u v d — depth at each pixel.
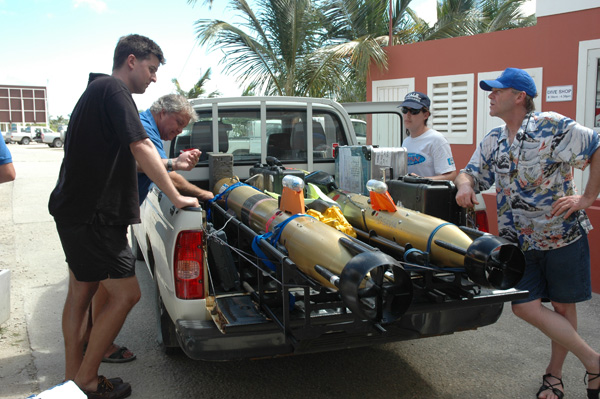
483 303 2.81
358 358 3.78
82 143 2.79
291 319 2.55
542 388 3.20
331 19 11.65
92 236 2.88
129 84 3.14
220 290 3.00
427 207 3.17
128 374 3.53
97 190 2.84
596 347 3.87
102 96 2.79
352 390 3.31
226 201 3.71
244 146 4.71
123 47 3.10
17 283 5.59
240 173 4.67
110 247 2.92
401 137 5.66
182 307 2.87
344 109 5.04
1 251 6.98
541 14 6.99
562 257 2.98
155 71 3.22
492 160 3.20
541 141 2.88
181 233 2.86
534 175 2.92
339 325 2.52
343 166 4.22
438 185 3.23
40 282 5.63
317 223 2.68
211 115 4.54
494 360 3.74
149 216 4.04
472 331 4.28
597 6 6.44
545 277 3.10
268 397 3.22
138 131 2.81
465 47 7.95
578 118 6.82
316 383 3.40
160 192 3.68
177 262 2.88
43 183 14.46
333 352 3.88
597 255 4.88
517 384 3.39
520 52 7.31
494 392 3.29
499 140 3.09
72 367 3.21
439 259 2.70
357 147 3.99
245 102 4.58
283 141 4.84
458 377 3.49
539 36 7.07
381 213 3.12
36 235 7.95
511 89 2.95
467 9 13.92
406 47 8.82
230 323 2.60
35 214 9.76
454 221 3.23
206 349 2.65
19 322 4.50
